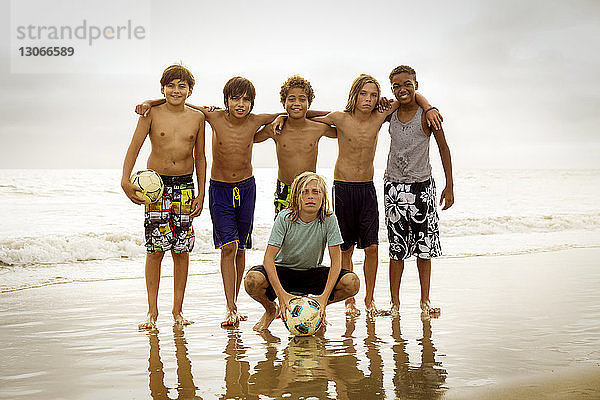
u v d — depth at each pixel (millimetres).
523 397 2715
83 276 7559
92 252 9750
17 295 5992
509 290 5934
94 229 12289
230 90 4711
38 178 24016
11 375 3189
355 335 4102
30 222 13539
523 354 3504
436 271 7328
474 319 4586
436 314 4789
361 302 5512
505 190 27781
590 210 18938
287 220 4199
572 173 36562
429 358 3443
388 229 5016
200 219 14617
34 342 3967
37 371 3266
